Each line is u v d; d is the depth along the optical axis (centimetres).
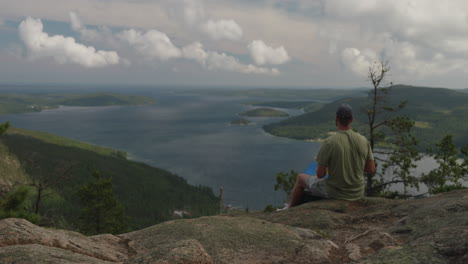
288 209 432
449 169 1239
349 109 421
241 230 291
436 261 164
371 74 1332
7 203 786
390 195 1297
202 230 294
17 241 189
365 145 426
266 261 230
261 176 19500
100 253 222
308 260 231
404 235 262
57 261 161
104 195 2895
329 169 432
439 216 267
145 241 283
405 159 1323
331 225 337
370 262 182
